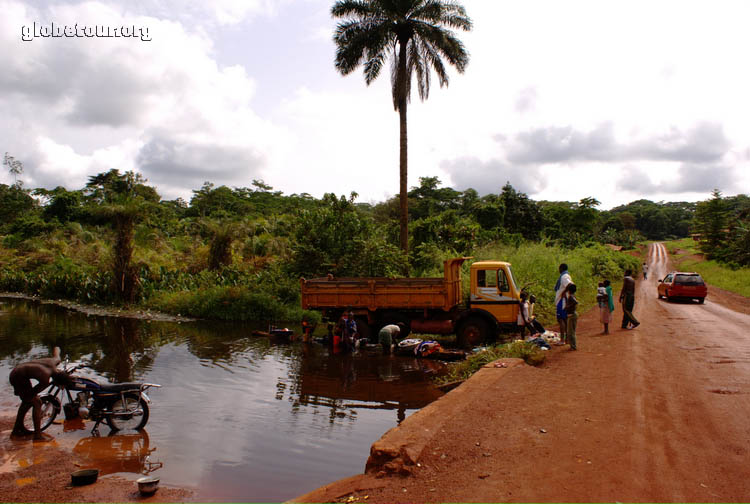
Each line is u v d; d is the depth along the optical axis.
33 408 7.09
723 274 41.19
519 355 9.58
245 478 5.53
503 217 55.66
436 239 31.17
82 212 62.78
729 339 11.96
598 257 40.88
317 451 6.30
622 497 3.82
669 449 4.81
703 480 4.11
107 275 26.69
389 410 8.06
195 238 51.59
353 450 6.34
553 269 22.81
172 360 11.98
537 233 55.03
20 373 7.04
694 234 70.12
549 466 4.46
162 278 27.80
